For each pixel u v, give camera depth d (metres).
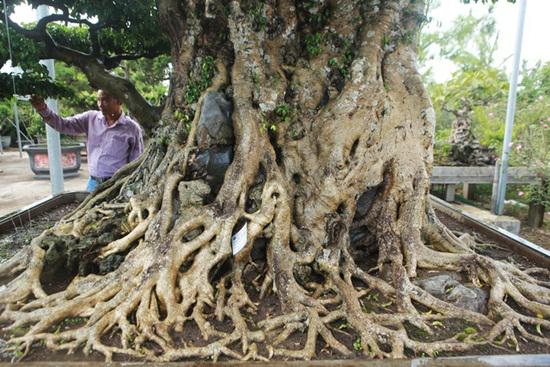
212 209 3.59
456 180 8.27
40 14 6.79
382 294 3.44
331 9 4.12
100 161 6.14
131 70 13.42
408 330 3.01
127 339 2.77
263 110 3.91
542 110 8.82
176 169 3.90
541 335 3.00
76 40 5.79
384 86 4.03
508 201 9.05
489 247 4.80
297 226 3.77
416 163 4.02
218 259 3.35
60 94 4.65
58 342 2.76
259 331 2.88
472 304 3.30
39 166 12.66
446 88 10.96
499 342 2.87
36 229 5.32
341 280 3.37
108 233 3.90
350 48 4.13
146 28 5.32
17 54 4.09
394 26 4.08
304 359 2.61
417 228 3.89
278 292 3.29
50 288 3.58
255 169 3.77
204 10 3.97
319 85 4.12
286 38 4.09
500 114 9.91
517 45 7.01
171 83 4.61
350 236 4.06
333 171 3.75
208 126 3.84
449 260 3.76
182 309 3.06
